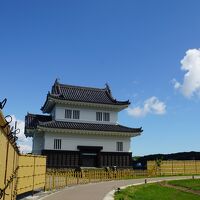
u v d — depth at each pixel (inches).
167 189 1472.7
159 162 2153.1
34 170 932.6
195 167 2269.9
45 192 1027.9
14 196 641.0
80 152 2149.4
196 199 1301.7
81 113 2247.8
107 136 2255.2
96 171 1809.8
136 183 1528.1
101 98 2361.0
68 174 1450.5
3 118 330.0
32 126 2231.8
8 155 441.7
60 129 2096.5
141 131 2256.4
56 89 2357.3
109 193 1043.3
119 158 2245.3
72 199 860.6
